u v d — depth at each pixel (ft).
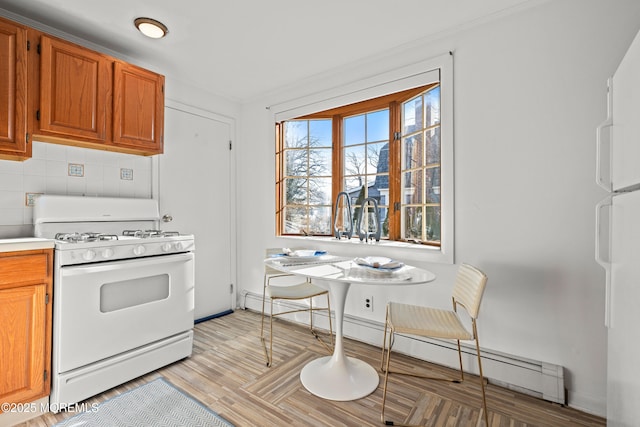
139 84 6.98
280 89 9.36
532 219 5.62
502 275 5.91
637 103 3.01
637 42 2.99
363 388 5.66
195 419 4.85
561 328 5.38
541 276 5.54
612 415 3.78
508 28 5.82
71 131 5.93
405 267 5.90
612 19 4.96
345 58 7.64
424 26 6.34
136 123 6.91
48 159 6.50
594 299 5.11
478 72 6.15
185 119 8.93
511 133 5.80
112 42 6.89
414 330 4.79
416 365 6.57
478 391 5.65
